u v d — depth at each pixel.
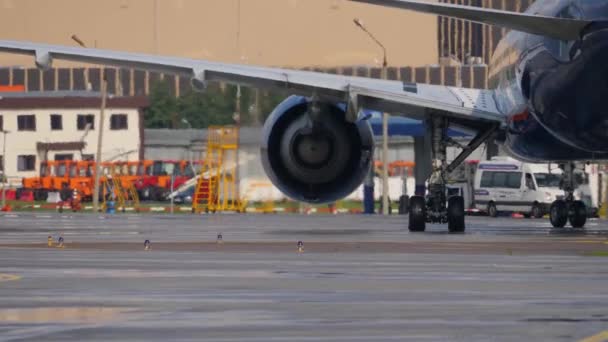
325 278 60.84
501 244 89.38
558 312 47.28
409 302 50.50
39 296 52.41
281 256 76.62
